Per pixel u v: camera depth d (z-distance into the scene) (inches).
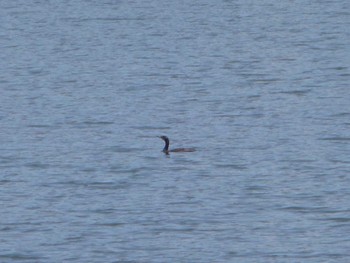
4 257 1455.5
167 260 1438.2
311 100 2405.3
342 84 2603.3
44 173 1831.9
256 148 1974.7
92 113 2294.5
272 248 1475.1
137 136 2085.4
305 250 1470.2
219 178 1784.0
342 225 1558.8
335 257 1445.6
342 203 1651.1
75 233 1536.7
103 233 1535.4
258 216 1599.4
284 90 2534.5
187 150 1946.4
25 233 1540.4
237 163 1873.8
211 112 2292.1
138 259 1441.9
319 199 1675.7
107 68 2915.8
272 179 1775.3
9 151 1979.6
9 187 1755.7
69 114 2290.8
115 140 2053.4
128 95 2500.0
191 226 1558.8
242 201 1668.3
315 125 2153.1
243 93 2503.7
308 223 1571.1
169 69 2874.0
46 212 1625.2
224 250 1472.7
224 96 2468.0
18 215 1612.9
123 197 1690.5
